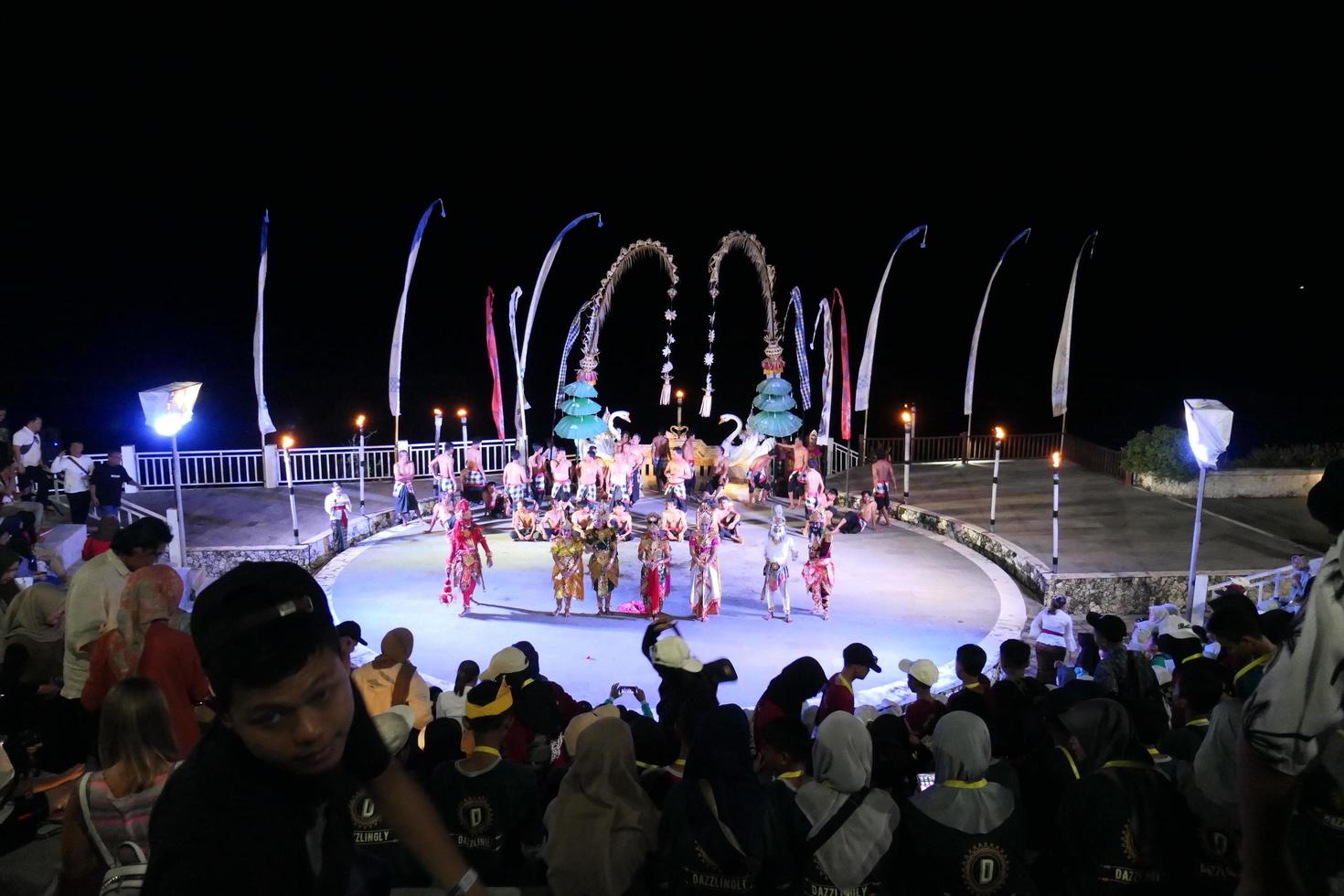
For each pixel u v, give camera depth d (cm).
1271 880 238
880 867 508
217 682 208
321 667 211
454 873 245
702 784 505
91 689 669
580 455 2984
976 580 2384
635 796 543
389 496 3050
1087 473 3347
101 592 803
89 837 452
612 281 2758
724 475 3128
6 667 949
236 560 2412
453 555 2127
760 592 2291
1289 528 2644
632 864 525
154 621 655
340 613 2119
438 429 2914
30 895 647
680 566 2470
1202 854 499
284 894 212
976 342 3228
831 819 510
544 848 546
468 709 581
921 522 2892
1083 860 512
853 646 1049
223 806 211
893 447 3662
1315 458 3097
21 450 2384
